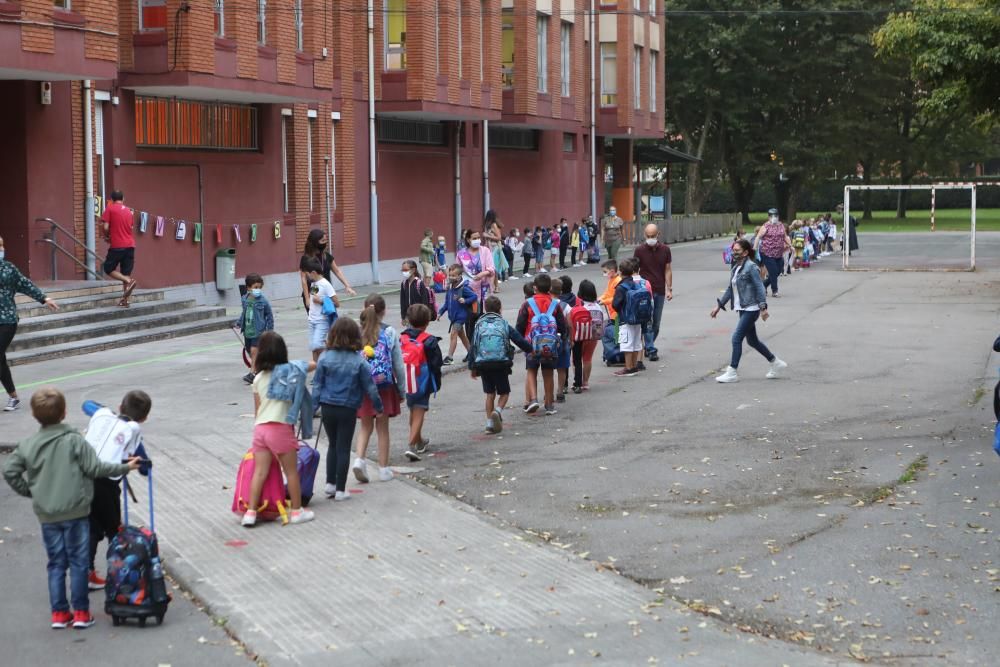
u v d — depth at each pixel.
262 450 10.13
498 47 39.84
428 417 14.70
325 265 17.14
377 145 35.97
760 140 79.44
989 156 89.00
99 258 22.86
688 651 7.38
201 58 24.78
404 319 18.52
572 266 43.97
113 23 21.94
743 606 8.17
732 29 73.75
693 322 24.34
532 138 47.16
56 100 22.75
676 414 14.70
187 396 15.85
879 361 18.62
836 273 37.97
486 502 10.90
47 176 22.61
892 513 10.31
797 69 76.25
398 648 7.43
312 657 7.30
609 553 9.37
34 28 20.02
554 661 7.22
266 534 9.87
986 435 13.20
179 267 26.56
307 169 32.12
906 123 85.00
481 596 8.37
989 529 9.78
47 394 7.87
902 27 31.83
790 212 82.25
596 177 53.31
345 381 10.74
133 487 11.28
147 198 25.55
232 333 23.14
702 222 64.75
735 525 10.04
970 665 7.16
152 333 21.67
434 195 39.44
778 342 21.03
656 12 55.41
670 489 11.21
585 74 51.34
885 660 7.25
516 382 17.30
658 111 56.41
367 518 10.33
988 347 19.98
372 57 34.81
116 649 7.55
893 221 85.12
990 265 40.56
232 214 28.58
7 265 14.62
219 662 7.33
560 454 12.68
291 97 28.36
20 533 10.03
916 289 31.55
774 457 12.38
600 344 20.91
